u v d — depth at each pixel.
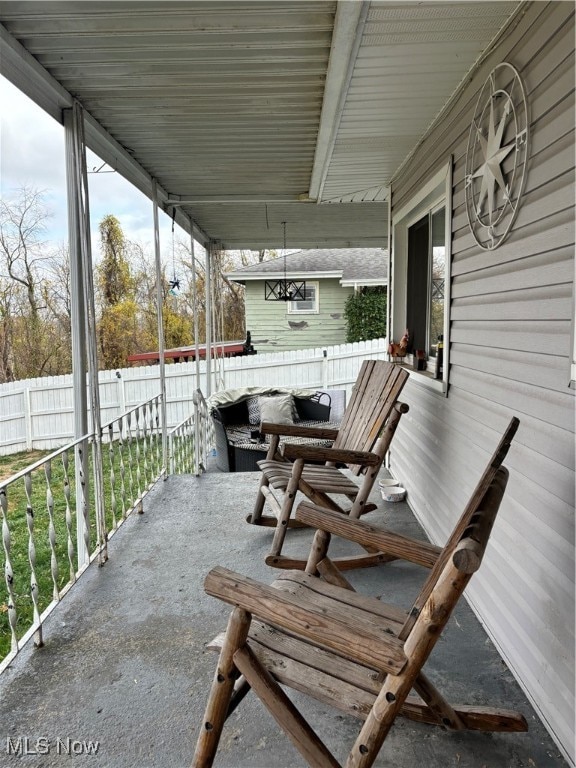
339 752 1.58
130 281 14.09
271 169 4.06
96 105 2.76
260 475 4.39
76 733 1.65
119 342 13.46
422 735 1.64
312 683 1.40
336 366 8.71
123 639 2.13
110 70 2.36
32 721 1.70
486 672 1.91
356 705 1.33
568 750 1.52
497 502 1.33
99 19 1.93
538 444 1.72
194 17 1.94
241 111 2.89
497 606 2.04
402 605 2.35
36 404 7.17
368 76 2.35
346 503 3.81
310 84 2.55
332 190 4.55
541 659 1.68
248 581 1.36
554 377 1.61
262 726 1.68
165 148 3.52
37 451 7.21
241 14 1.93
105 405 7.81
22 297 10.75
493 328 2.11
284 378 8.70
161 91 2.60
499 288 2.05
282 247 7.59
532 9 1.73
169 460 4.99
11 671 1.94
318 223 6.16
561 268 1.57
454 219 2.64
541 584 1.69
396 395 2.89
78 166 2.67
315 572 1.97
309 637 1.25
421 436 3.38
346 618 1.27
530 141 1.76
